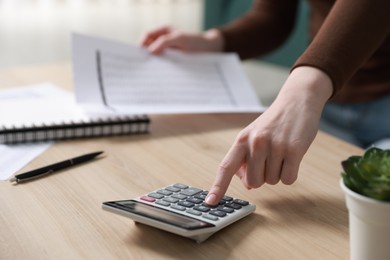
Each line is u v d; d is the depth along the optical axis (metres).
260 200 0.65
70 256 0.52
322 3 1.20
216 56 1.11
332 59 0.70
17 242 0.55
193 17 2.62
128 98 0.93
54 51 2.32
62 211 0.61
